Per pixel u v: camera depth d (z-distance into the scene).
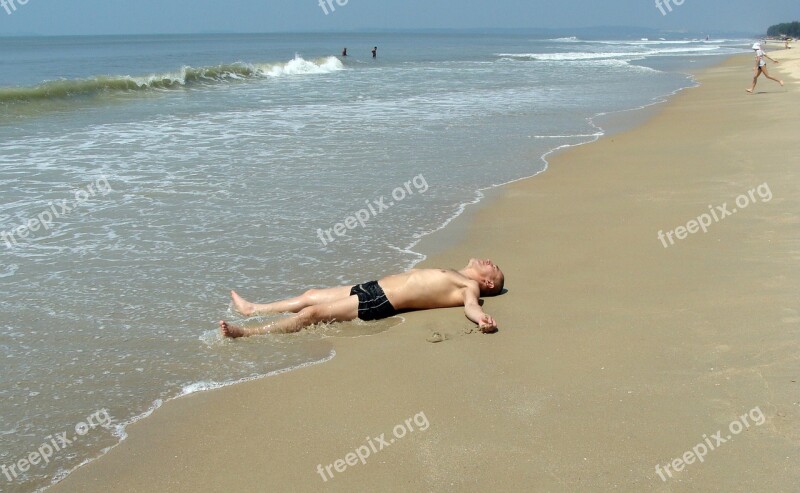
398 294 6.28
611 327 5.66
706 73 36.22
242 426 4.45
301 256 7.68
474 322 5.97
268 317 6.20
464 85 28.52
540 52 69.44
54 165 11.63
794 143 12.83
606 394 4.59
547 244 8.02
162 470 4.02
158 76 25.78
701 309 5.86
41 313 6.16
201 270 7.22
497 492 3.67
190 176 11.03
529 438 4.14
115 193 9.98
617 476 3.74
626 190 10.31
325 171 11.56
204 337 5.78
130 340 5.70
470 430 4.27
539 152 13.47
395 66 42.91
